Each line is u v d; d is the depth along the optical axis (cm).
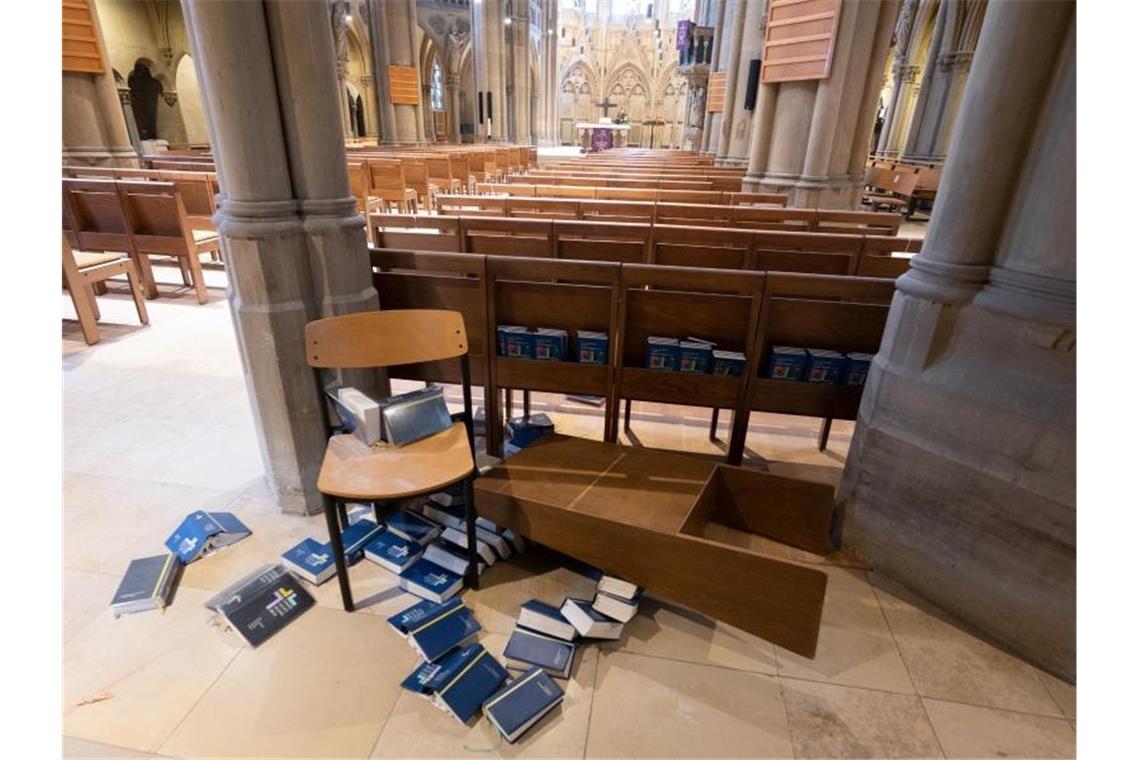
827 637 168
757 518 203
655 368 228
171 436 267
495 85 1784
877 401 185
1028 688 154
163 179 535
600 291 224
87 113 600
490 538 194
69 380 321
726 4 1149
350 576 188
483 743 136
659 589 162
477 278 231
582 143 2456
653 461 203
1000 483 158
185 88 1478
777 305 215
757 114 564
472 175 984
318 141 187
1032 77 138
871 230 397
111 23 1277
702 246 308
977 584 168
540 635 162
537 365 235
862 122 525
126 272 394
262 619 166
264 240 183
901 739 140
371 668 155
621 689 150
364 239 210
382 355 188
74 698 145
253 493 228
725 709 146
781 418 306
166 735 136
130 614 170
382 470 164
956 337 165
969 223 156
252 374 198
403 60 1475
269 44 173
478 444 264
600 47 3044
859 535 198
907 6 1460
